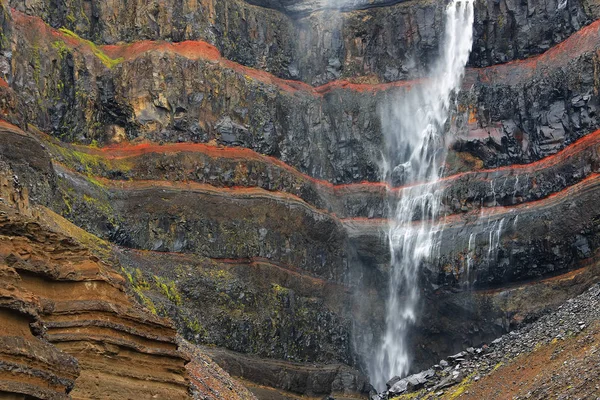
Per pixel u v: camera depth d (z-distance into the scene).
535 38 101.94
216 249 89.75
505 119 99.81
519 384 66.56
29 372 27.09
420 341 96.12
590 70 95.38
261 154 98.56
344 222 100.94
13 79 85.94
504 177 97.12
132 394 36.22
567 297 89.81
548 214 92.62
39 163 76.62
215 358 80.88
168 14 98.94
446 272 95.31
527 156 97.19
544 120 97.19
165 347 39.06
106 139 92.69
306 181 99.88
